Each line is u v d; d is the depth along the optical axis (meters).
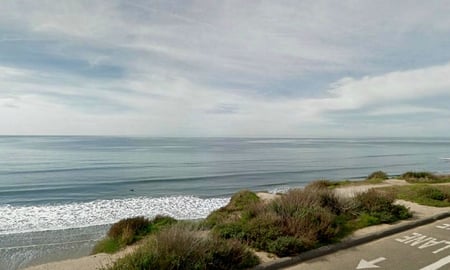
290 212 6.64
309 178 33.16
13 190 23.52
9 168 38.38
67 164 43.88
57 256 8.75
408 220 7.62
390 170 42.06
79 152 69.00
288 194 8.09
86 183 27.39
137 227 8.60
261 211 7.16
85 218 13.95
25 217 14.16
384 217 7.41
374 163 53.22
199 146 113.06
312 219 6.26
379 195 8.48
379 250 5.62
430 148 115.00
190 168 41.88
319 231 5.88
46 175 32.53
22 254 8.94
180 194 22.28
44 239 10.47
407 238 6.43
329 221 6.34
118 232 8.34
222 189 25.14
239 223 6.29
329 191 8.73
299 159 60.06
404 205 8.98
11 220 13.52
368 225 7.05
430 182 17.77
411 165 50.00
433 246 5.85
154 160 53.09
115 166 42.41
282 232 5.71
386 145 143.38
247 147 110.50
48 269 5.44
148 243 4.84
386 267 4.77
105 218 13.98
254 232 5.61
